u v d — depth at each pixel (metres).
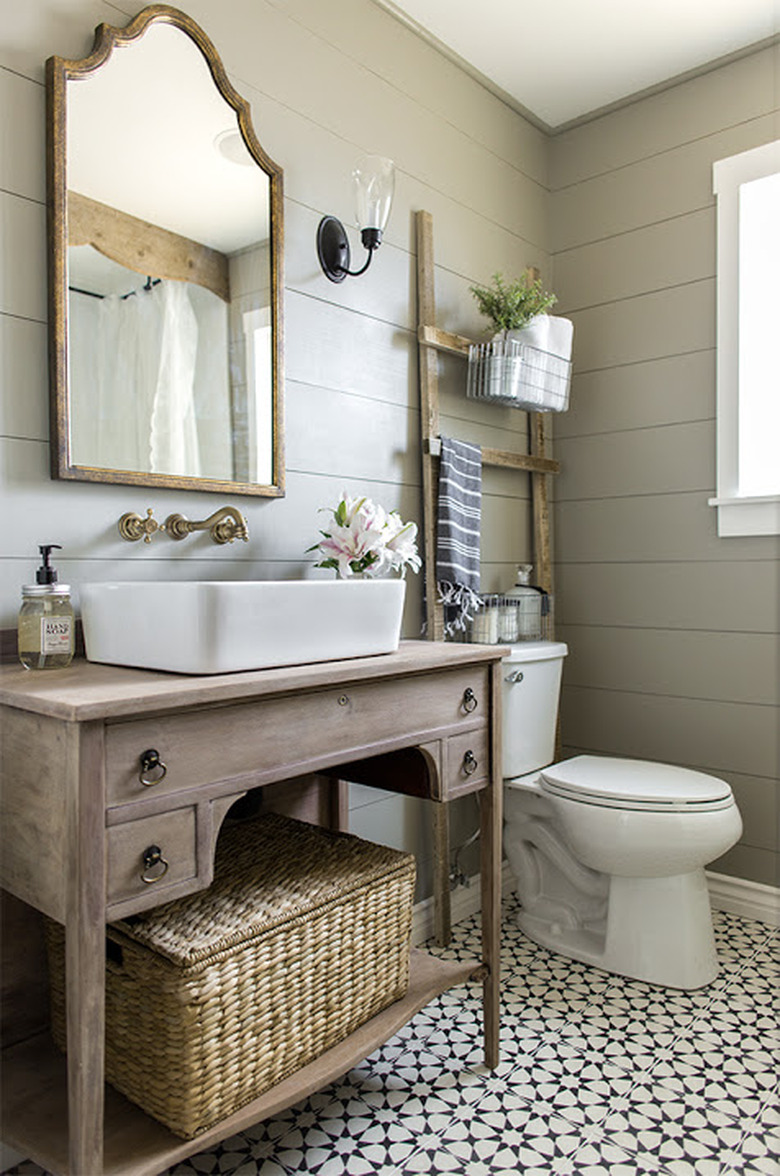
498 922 1.55
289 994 1.19
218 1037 1.08
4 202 1.25
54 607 1.20
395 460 2.01
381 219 1.73
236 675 1.09
